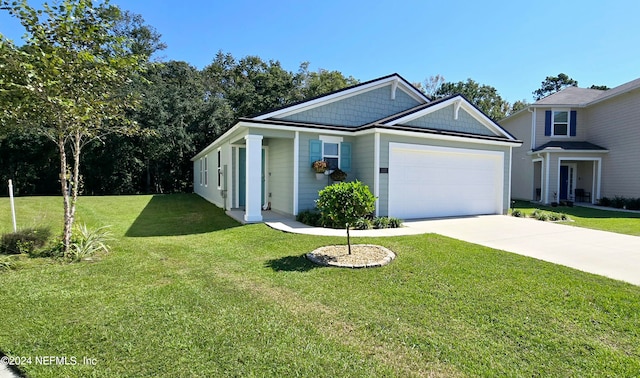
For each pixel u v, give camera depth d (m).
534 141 18.61
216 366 2.52
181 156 25.47
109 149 23.34
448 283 4.33
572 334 3.03
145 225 9.89
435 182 11.05
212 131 26.38
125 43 6.06
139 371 2.47
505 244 6.82
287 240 6.99
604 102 17.19
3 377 2.43
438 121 11.52
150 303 3.67
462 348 2.79
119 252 6.08
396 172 10.26
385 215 9.95
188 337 2.94
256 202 9.45
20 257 5.48
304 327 3.14
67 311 3.47
